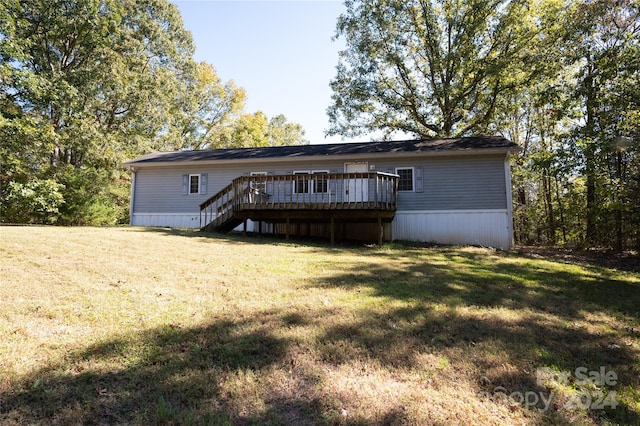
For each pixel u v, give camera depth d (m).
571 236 19.12
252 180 12.66
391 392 2.69
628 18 11.91
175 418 2.31
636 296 6.04
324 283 5.79
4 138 14.91
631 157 11.02
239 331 3.73
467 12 19.39
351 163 14.99
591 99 11.49
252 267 6.74
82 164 21.95
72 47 19.89
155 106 22.56
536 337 3.93
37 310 4.02
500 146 13.34
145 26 23.06
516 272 7.73
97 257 6.75
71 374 2.81
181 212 16.80
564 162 11.03
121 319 3.93
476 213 13.62
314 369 3.01
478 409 2.51
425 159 14.28
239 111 34.56
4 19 14.73
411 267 7.60
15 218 17.86
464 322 4.27
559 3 16.41
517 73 17.80
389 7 21.03
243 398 2.56
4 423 2.22
